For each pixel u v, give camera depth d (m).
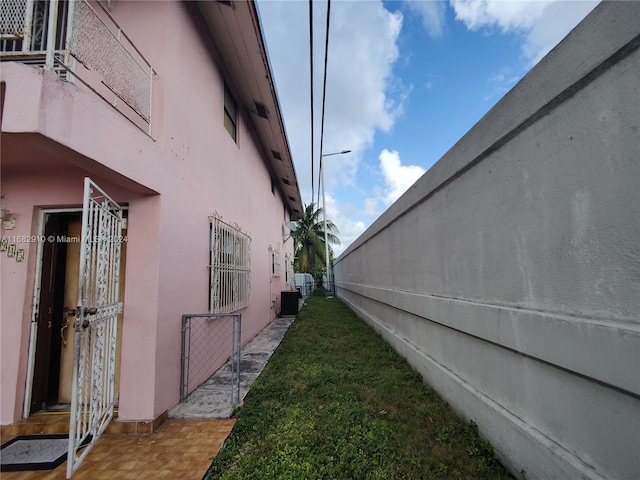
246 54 5.60
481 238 2.80
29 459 2.65
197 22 4.65
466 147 2.95
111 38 2.94
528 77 2.09
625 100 1.51
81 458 2.49
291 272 17.80
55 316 3.56
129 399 3.16
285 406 3.53
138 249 3.36
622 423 1.54
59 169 3.29
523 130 2.23
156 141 3.58
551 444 1.95
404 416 3.20
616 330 1.52
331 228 27.27
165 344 3.45
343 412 3.30
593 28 1.62
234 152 6.36
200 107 4.66
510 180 2.38
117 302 3.21
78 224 3.67
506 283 2.44
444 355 3.65
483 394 2.78
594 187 1.68
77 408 2.47
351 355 5.55
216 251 5.02
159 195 3.44
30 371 3.26
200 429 3.12
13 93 2.13
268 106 7.23
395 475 2.32
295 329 8.30
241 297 6.45
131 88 3.22
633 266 1.48
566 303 1.86
